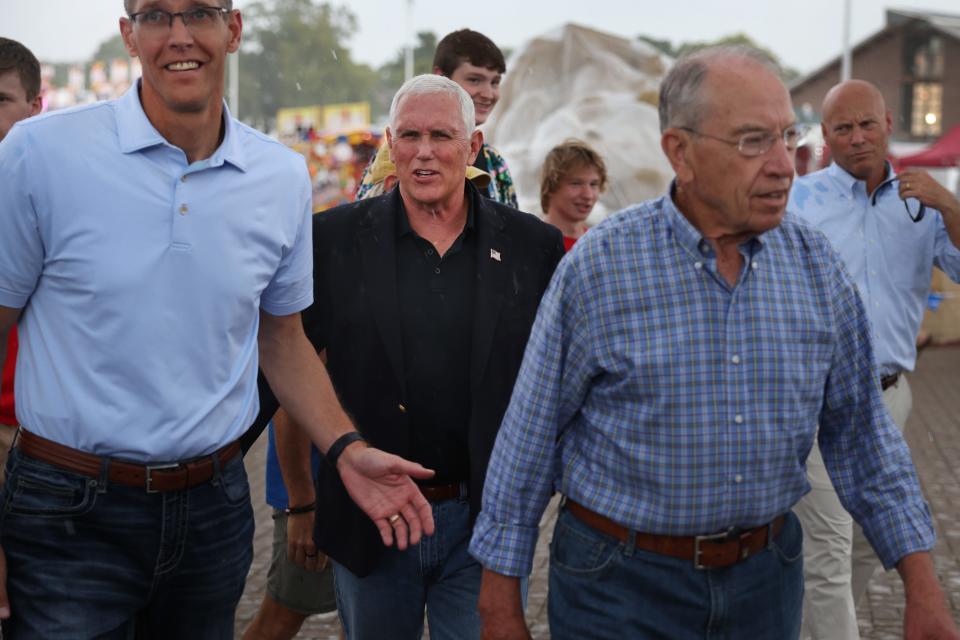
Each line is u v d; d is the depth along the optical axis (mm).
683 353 2328
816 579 3969
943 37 48781
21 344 2594
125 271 2490
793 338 2361
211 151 2605
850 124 4219
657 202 2428
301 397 2932
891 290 4234
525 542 2518
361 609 3219
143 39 2484
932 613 2354
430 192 3143
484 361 3119
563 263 2441
